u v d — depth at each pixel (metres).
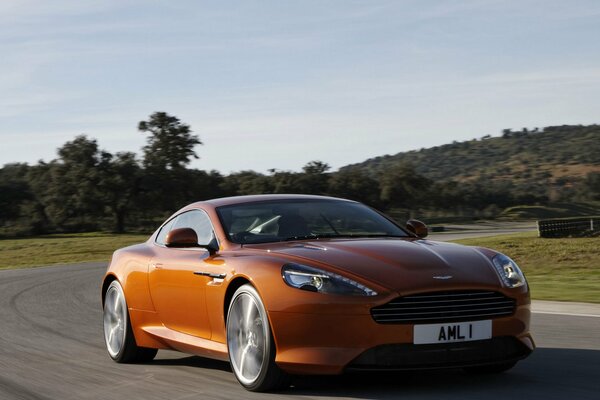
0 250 50.81
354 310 4.39
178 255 5.85
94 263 26.98
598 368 5.34
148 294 6.09
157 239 6.54
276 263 4.79
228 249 5.37
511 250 30.55
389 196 119.44
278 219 5.62
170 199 97.12
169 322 5.89
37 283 16.69
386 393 4.66
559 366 5.45
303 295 4.52
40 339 8.00
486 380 5.00
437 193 139.25
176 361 6.41
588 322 7.93
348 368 4.41
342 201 6.16
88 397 5.07
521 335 4.68
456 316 4.48
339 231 5.56
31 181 106.38
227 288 5.05
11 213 105.31
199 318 5.47
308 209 5.83
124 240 60.72
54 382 5.64
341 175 119.38
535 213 160.25
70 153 95.25
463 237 49.78
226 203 5.98
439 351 4.45
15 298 13.07
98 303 11.80
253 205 5.86
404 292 4.40
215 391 5.00
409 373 5.29
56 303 11.97
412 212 123.88
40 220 101.06
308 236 5.45
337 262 4.68
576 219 50.03
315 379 5.15
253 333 4.84
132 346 6.37
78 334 8.31
